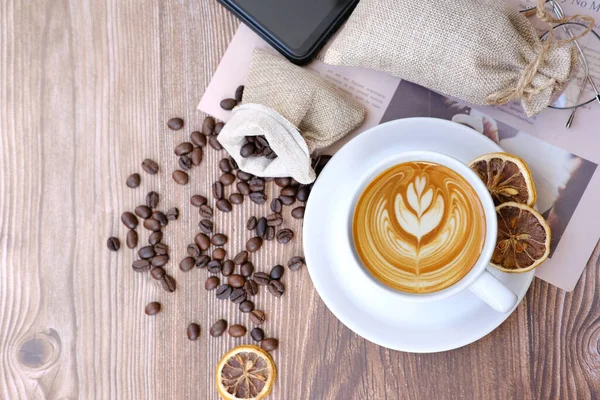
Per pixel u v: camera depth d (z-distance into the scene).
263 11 0.68
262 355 0.68
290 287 0.69
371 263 0.61
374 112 0.68
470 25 0.62
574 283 0.65
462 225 0.60
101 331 0.71
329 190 0.64
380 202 0.61
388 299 0.63
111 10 0.72
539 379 0.66
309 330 0.68
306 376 0.68
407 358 0.67
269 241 0.69
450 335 0.62
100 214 0.71
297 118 0.66
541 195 0.66
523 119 0.66
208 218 0.70
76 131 0.72
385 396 0.68
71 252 0.72
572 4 0.66
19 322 0.72
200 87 0.70
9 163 0.72
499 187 0.63
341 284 0.64
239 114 0.66
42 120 0.72
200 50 0.71
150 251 0.70
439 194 0.61
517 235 0.62
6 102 0.72
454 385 0.67
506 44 0.63
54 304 0.71
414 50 0.63
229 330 0.69
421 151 0.60
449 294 0.58
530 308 0.66
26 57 0.72
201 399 0.70
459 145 0.63
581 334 0.65
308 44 0.68
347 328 0.68
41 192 0.72
